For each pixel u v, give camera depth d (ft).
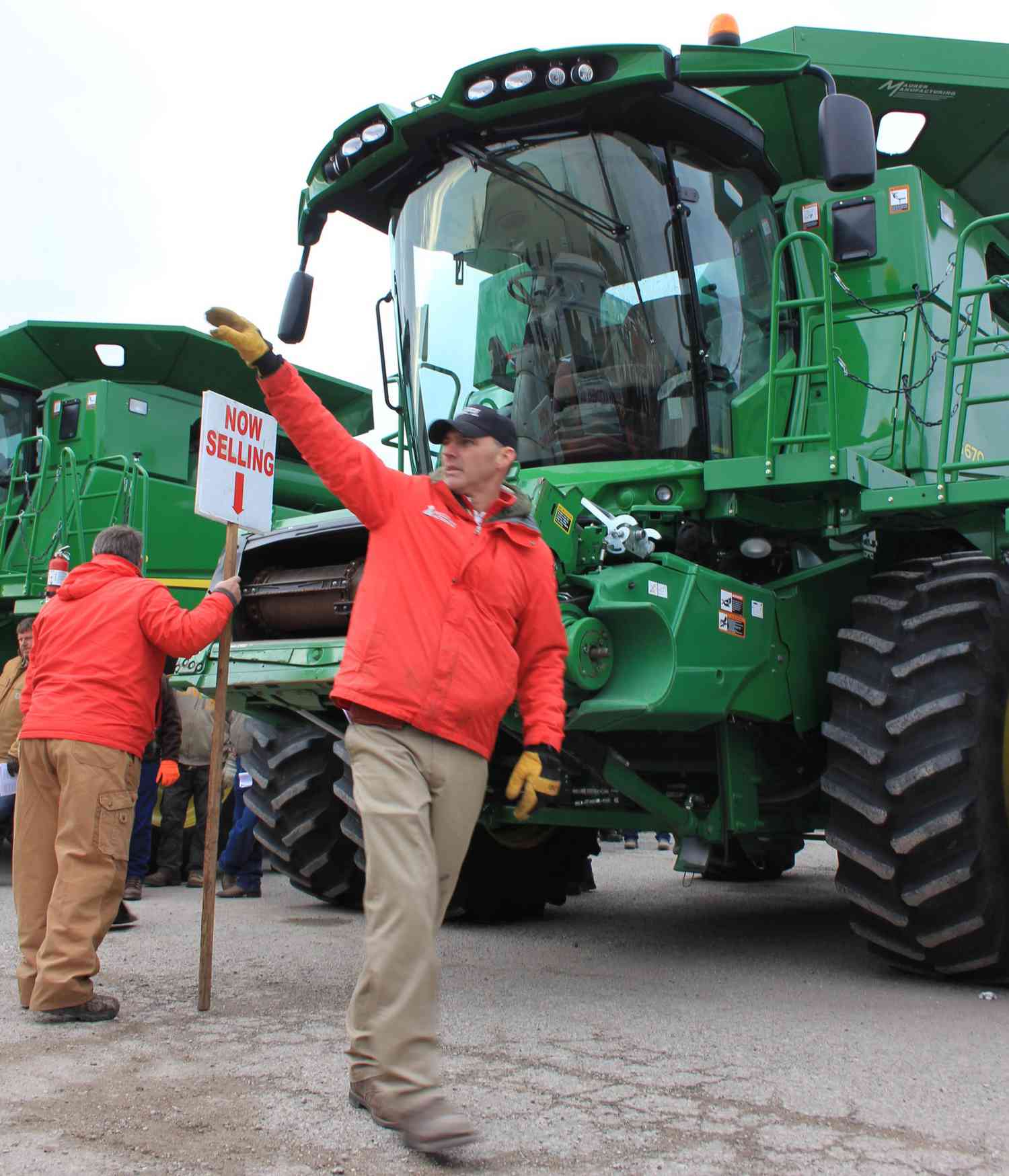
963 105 19.19
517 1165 7.55
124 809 11.91
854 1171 7.51
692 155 15.72
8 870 25.96
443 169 16.39
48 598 23.61
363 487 9.07
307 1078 9.41
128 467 28.40
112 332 30.63
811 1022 11.69
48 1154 7.60
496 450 9.41
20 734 12.12
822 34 18.86
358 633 8.96
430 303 16.79
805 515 15.47
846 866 13.82
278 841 19.20
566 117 15.33
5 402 31.73
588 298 15.60
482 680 8.96
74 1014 11.44
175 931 17.42
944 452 14.08
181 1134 8.04
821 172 18.84
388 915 8.23
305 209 17.11
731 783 14.82
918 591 14.32
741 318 16.12
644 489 14.73
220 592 12.42
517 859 19.07
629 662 13.03
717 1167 7.55
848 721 13.94
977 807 13.02
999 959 13.20
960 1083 9.52
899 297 17.26
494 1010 12.21
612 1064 9.98
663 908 20.98
